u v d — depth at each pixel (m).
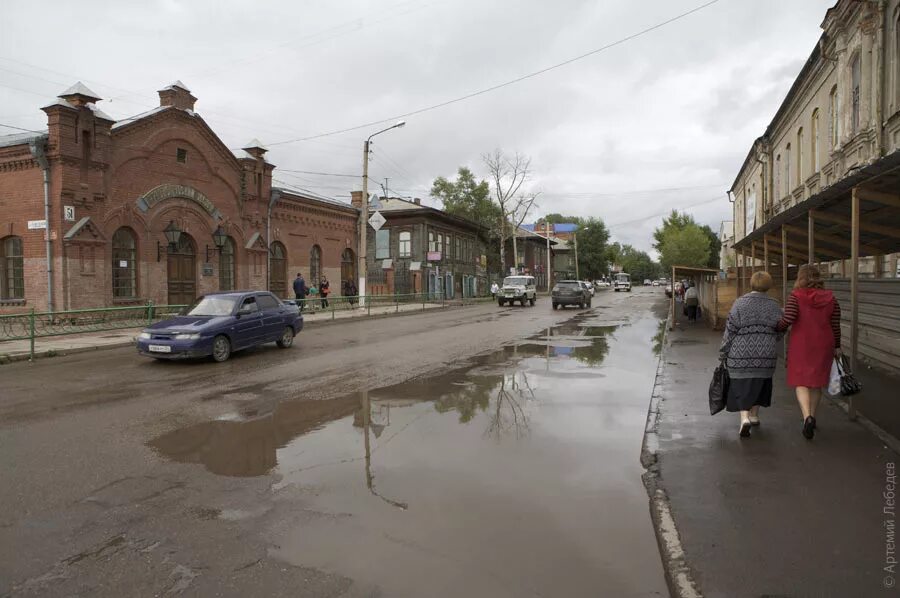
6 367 11.59
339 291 32.50
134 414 7.47
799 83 19.91
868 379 8.15
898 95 12.36
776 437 5.77
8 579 3.34
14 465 5.42
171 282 22.23
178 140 22.41
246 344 13.03
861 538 3.61
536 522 4.08
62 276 18.19
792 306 5.65
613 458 5.50
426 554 3.62
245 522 4.11
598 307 34.81
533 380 9.72
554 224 92.88
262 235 26.70
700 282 24.31
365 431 6.55
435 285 43.47
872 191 6.34
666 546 3.56
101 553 3.66
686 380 9.07
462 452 5.72
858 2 13.88
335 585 3.25
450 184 54.62
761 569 3.27
